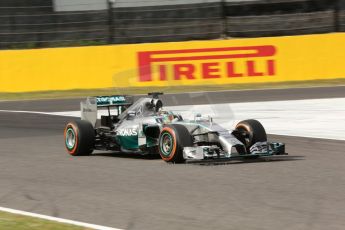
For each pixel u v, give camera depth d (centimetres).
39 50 4684
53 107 3991
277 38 4797
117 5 5306
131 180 1716
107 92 4581
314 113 3419
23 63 4662
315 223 1197
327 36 4816
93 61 4712
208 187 1581
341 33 4816
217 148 1898
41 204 1445
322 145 2408
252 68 4784
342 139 2553
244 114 3481
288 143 2483
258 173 1772
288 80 4812
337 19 5369
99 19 5341
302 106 3719
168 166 1934
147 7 5397
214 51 4753
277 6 5747
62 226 1193
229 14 5750
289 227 1171
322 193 1482
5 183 1738
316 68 4822
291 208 1327
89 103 2327
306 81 4816
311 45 4809
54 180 1759
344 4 5541
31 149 2475
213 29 5447
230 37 5481
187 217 1270
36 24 5312
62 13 5350
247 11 5722
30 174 1878
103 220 1264
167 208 1357
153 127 2088
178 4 5419
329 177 1698
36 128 3164
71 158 2209
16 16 5300
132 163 2039
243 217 1258
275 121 3188
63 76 4706
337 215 1257
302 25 5525
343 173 1762
